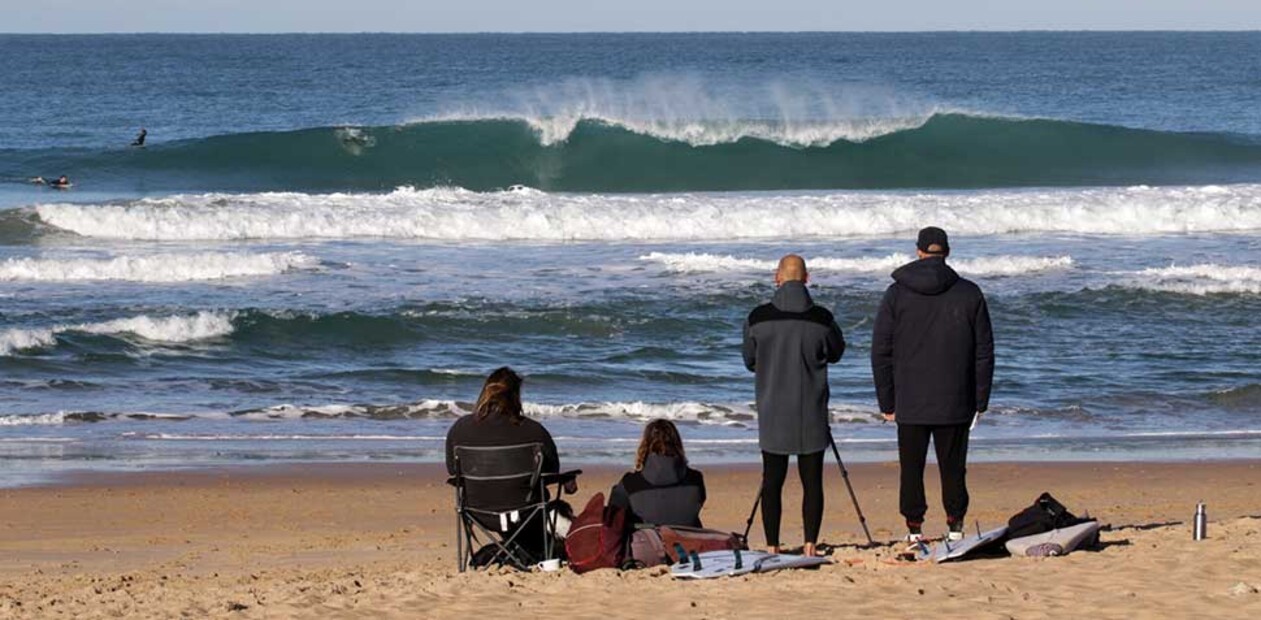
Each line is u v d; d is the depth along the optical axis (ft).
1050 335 125.18
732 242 172.76
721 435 93.20
